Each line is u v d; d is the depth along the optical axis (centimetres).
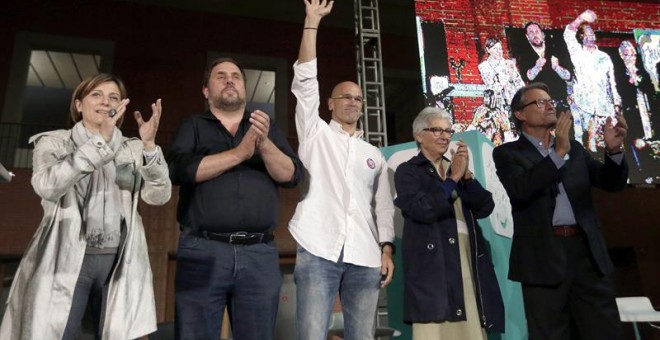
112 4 841
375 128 751
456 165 198
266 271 166
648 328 512
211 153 178
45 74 973
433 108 222
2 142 734
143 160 164
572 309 177
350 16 903
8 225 605
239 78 192
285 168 173
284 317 289
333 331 288
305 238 189
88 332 167
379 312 364
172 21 860
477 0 549
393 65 926
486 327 190
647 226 717
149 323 160
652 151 549
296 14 912
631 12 587
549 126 200
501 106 525
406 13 912
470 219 209
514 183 186
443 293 185
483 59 534
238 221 164
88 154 147
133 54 827
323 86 878
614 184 193
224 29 882
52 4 811
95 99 171
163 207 661
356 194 200
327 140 208
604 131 192
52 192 145
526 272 180
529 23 555
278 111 869
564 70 551
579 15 572
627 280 727
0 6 787
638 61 575
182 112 820
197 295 158
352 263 186
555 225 182
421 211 191
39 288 146
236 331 162
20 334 142
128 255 161
